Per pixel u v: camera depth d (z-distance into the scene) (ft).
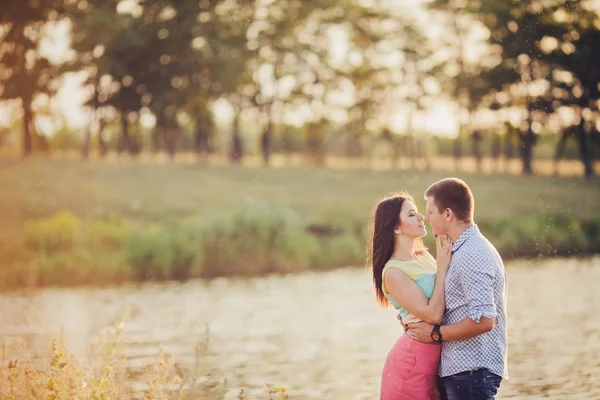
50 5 192.13
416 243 22.59
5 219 121.19
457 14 250.78
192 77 234.99
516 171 237.86
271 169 222.69
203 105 246.27
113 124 241.35
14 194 146.20
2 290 90.58
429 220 21.25
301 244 115.24
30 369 25.26
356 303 73.15
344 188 197.16
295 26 259.60
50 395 23.98
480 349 20.56
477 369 20.52
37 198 150.41
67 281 98.27
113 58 222.48
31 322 61.98
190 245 110.22
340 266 113.91
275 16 257.55
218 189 183.11
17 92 190.49
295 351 47.65
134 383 31.78
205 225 117.29
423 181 214.28
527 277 87.71
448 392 21.02
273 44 255.50
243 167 225.15
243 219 117.70
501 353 20.79
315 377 39.37
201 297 81.56
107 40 220.02
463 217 20.89
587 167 205.36
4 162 182.39
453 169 262.06
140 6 231.71
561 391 35.17
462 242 20.68
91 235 113.39
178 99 231.91
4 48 186.09
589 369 39.70
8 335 53.72
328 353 46.85
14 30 185.06
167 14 232.12
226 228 115.85
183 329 57.52
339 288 87.30
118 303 76.89
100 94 228.84
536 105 207.62
